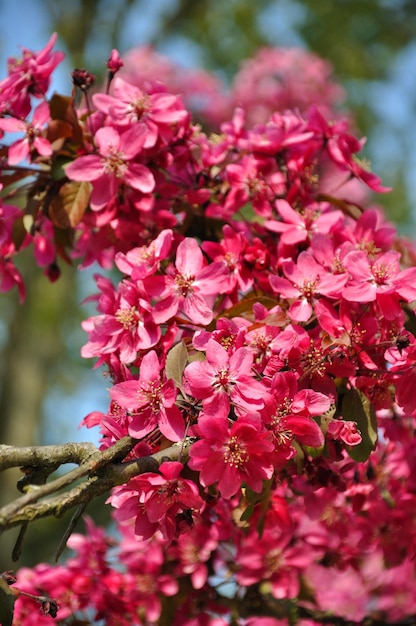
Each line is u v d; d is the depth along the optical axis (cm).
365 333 79
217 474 73
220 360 74
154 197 90
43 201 91
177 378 75
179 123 92
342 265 81
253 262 85
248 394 74
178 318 81
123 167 88
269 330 78
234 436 73
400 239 96
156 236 89
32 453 73
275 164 93
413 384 78
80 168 88
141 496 73
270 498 82
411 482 94
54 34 91
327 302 80
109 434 77
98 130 89
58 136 90
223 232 87
